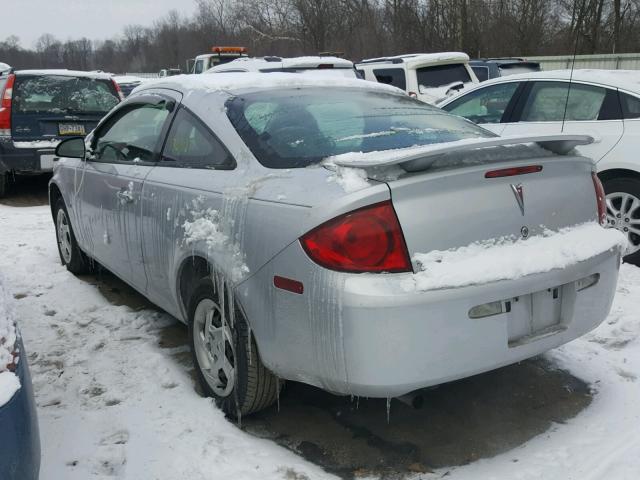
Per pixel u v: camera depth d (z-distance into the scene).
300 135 3.10
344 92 3.75
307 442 2.95
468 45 24.86
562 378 3.46
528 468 2.67
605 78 5.62
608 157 5.41
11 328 2.01
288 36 34.53
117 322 4.40
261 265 2.71
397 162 2.43
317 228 2.48
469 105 6.64
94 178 4.45
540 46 23.59
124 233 3.99
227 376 3.09
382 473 2.70
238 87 3.58
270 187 2.79
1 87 9.17
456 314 2.46
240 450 2.82
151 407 3.21
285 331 2.65
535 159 2.81
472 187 2.61
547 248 2.74
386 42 29.28
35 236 6.88
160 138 3.76
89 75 9.38
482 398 3.29
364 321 2.38
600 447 2.79
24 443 1.84
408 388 2.47
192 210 3.18
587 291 2.88
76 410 3.21
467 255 2.54
